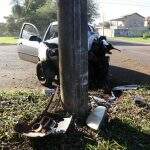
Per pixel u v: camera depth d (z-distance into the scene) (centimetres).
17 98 291
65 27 234
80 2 234
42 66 386
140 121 253
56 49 377
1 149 195
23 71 508
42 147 201
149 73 509
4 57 717
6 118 237
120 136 222
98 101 295
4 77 450
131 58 762
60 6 233
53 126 217
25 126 214
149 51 1039
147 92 343
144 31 3375
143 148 210
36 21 2845
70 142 208
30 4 2903
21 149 197
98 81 402
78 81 239
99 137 217
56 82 405
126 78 454
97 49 390
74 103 239
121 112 270
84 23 238
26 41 467
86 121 234
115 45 1395
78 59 237
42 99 293
